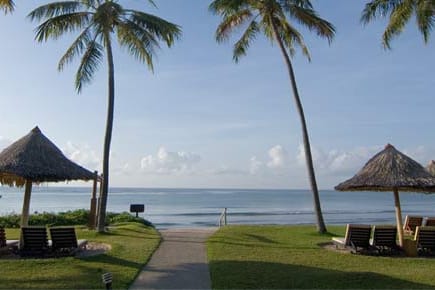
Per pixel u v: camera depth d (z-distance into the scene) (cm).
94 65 1666
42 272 953
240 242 1418
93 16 1620
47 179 1241
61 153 1302
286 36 1956
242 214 4650
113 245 1309
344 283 886
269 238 1542
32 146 1228
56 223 1991
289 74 1817
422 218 1778
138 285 865
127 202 8281
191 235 1612
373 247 1244
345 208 6388
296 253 1219
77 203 7556
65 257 1127
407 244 1240
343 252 1256
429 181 1252
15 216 2038
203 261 1097
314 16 1748
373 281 900
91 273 944
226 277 918
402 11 1698
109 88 1698
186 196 12550
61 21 1620
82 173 1282
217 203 8081
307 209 5944
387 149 1379
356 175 1377
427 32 1678
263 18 1911
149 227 1944
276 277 923
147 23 1630
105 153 1662
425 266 1070
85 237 1505
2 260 1074
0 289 817
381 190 1390
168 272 974
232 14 1892
